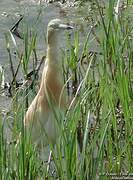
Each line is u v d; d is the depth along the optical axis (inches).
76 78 541.0
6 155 398.9
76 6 748.0
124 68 478.6
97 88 479.2
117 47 502.0
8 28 703.7
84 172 379.9
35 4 762.8
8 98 550.0
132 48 522.6
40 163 411.2
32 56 624.1
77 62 550.0
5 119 469.4
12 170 388.8
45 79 441.4
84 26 688.4
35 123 439.2
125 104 443.2
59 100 433.4
